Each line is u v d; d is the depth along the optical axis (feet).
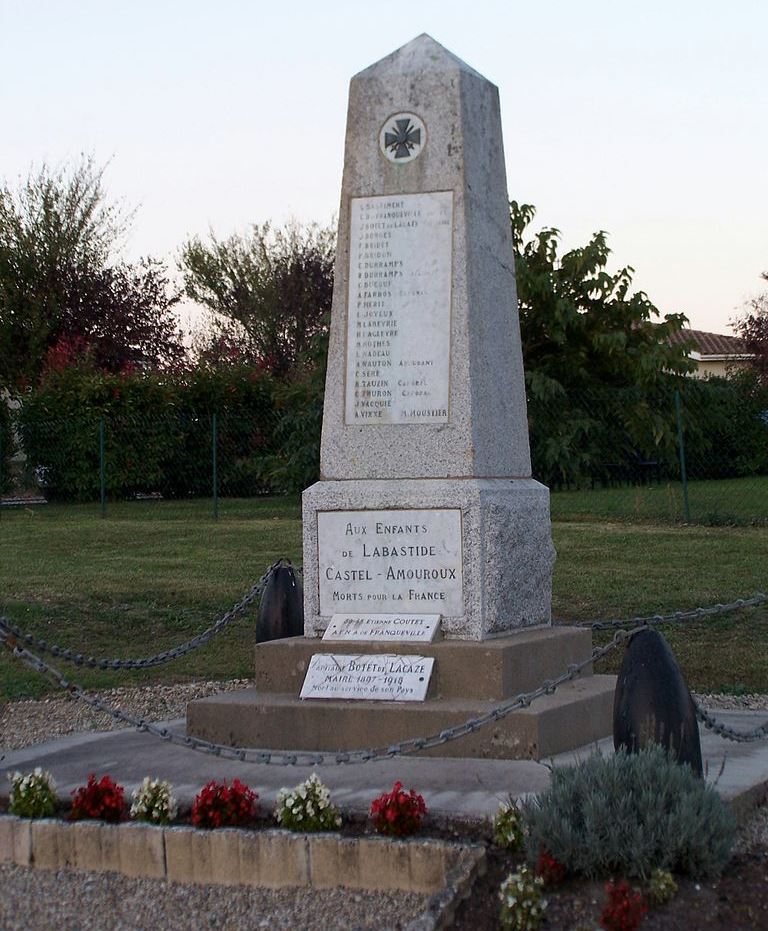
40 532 62.80
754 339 132.36
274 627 28.58
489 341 26.43
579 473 68.59
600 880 17.19
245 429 85.30
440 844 18.30
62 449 83.82
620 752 18.69
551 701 23.81
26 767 23.82
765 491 63.87
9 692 34.42
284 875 18.95
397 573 25.52
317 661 24.75
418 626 24.91
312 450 74.43
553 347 76.79
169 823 19.97
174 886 19.31
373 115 26.66
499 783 20.76
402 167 26.37
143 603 43.19
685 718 19.93
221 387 90.99
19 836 20.45
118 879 19.67
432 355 25.91
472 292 25.96
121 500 85.20
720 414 73.26
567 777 18.13
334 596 25.95
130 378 87.81
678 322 78.38
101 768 23.40
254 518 69.00
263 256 169.17
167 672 36.42
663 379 72.95
